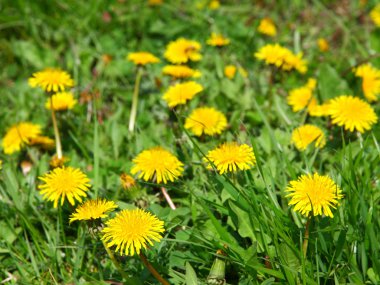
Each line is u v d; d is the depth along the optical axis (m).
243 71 0.94
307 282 0.62
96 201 0.63
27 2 1.15
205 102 0.91
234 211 0.67
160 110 0.91
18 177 0.79
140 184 0.74
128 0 1.19
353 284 0.62
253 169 0.73
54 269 0.69
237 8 1.24
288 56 0.86
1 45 1.08
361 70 0.86
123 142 0.84
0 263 0.70
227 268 0.67
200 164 0.74
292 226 0.65
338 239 0.62
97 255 0.69
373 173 0.74
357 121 0.71
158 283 0.65
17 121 0.92
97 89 0.96
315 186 0.61
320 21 1.21
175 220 0.68
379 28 1.08
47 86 0.77
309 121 0.84
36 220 0.74
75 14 1.16
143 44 1.08
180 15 1.19
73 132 0.86
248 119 0.85
